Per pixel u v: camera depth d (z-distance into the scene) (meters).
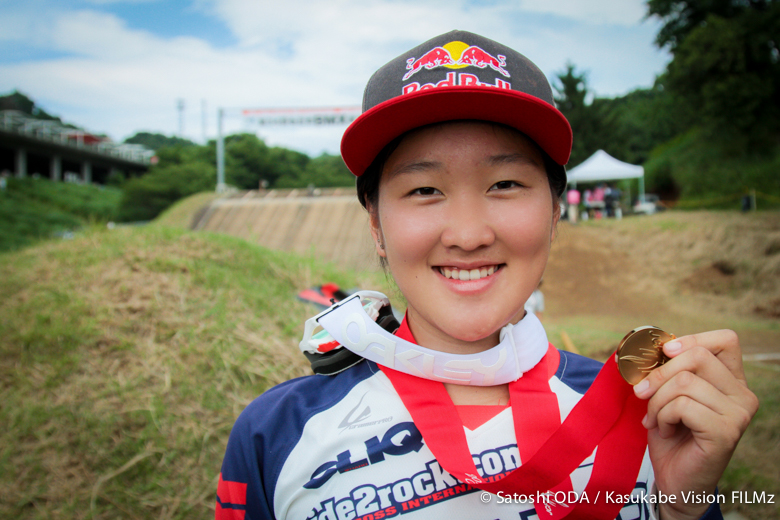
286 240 13.46
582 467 0.80
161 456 2.47
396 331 0.96
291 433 0.86
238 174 48.47
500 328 0.85
